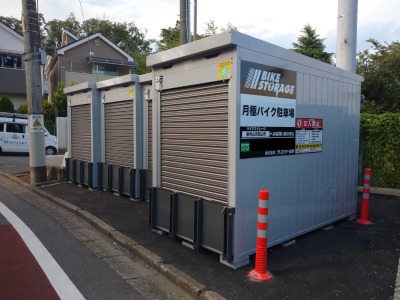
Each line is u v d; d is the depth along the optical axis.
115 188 8.01
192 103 4.56
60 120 10.05
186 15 9.80
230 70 3.93
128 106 7.54
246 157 4.06
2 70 26.73
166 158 5.07
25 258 4.40
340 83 5.66
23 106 23.31
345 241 5.01
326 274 3.88
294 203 4.84
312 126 5.08
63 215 6.56
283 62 4.50
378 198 7.93
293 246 4.78
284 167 4.62
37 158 9.36
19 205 7.30
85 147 8.87
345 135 5.88
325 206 5.49
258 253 3.78
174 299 3.47
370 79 18.39
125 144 7.71
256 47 4.09
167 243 4.82
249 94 4.05
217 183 4.25
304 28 24.67
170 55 4.63
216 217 4.18
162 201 5.05
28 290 3.56
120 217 6.12
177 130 4.84
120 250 4.80
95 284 3.74
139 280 3.88
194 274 3.84
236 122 3.91
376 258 4.38
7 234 5.30
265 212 3.71
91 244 5.00
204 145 4.41
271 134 4.39
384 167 8.39
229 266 4.05
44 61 9.47
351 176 6.13
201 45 4.13
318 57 23.52
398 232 5.46
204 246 4.37
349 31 7.95
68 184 9.31
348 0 7.89
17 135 16.81
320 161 5.30
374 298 3.36
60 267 4.16
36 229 5.60
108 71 29.67
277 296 3.38
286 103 4.59
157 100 5.11
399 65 18.02
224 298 3.31
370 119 8.43
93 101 8.36
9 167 12.77
